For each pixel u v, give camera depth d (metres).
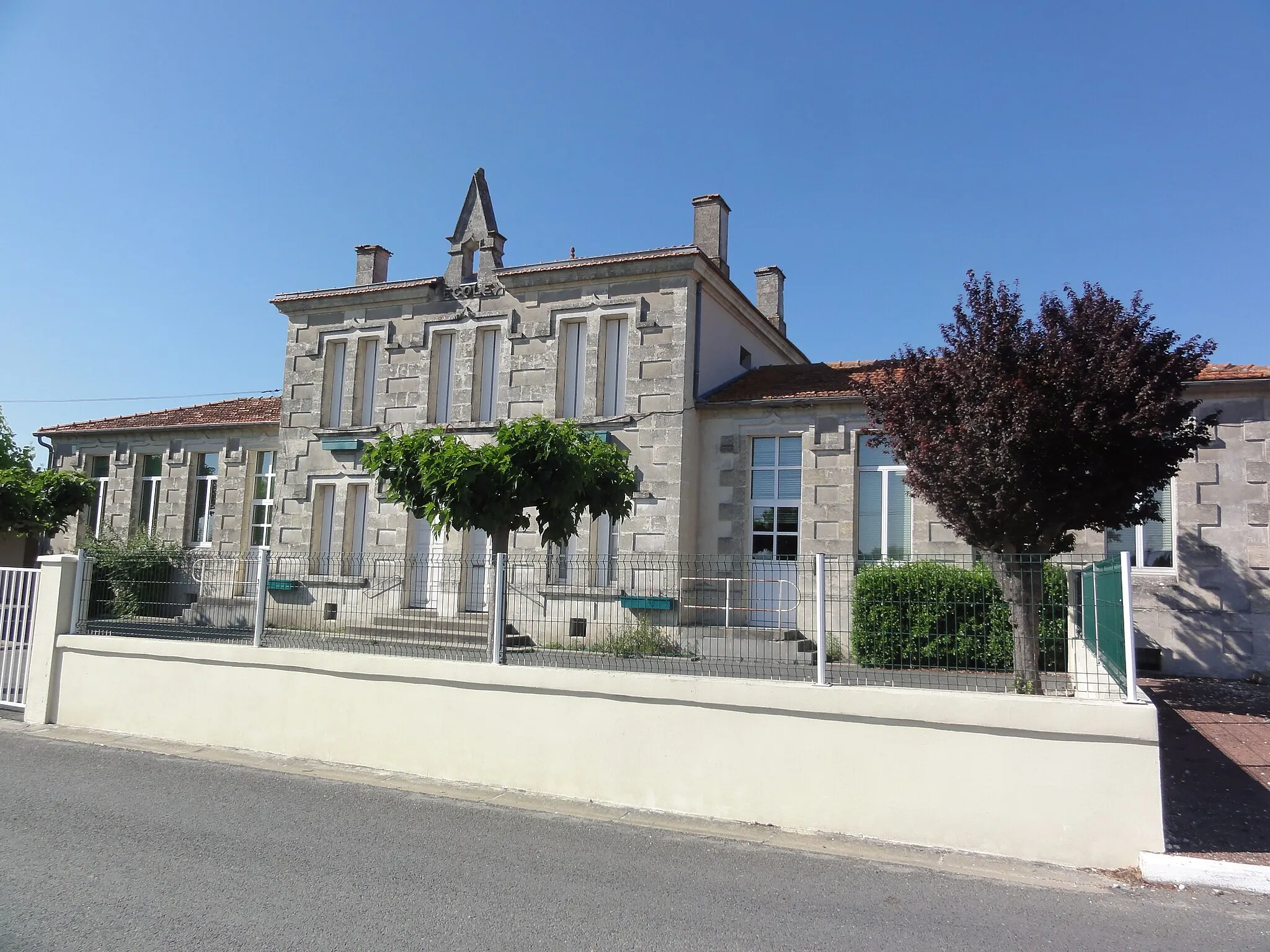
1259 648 13.36
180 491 22.91
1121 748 6.34
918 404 10.30
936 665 7.32
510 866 6.10
